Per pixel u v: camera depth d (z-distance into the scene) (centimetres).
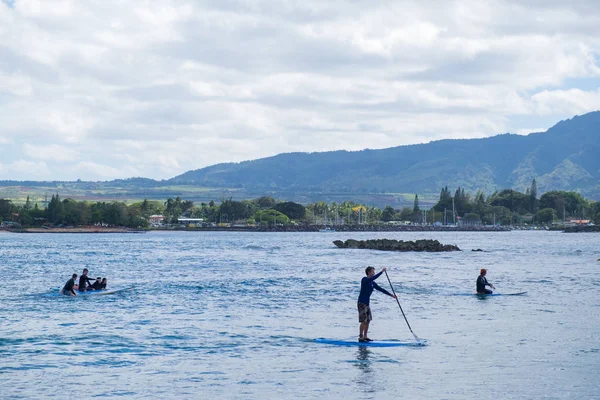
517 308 4391
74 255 12775
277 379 2461
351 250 15375
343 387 2344
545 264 9550
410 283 6300
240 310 4388
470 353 2895
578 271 8000
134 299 5031
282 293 5488
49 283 6588
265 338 3288
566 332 3412
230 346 3083
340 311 4334
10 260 10956
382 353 2911
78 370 2609
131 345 3109
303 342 3177
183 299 5038
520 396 2222
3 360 2789
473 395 2238
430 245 14750
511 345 3066
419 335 3344
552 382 2397
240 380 2447
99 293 5403
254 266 9362
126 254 13250
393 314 4112
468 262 10175
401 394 2253
